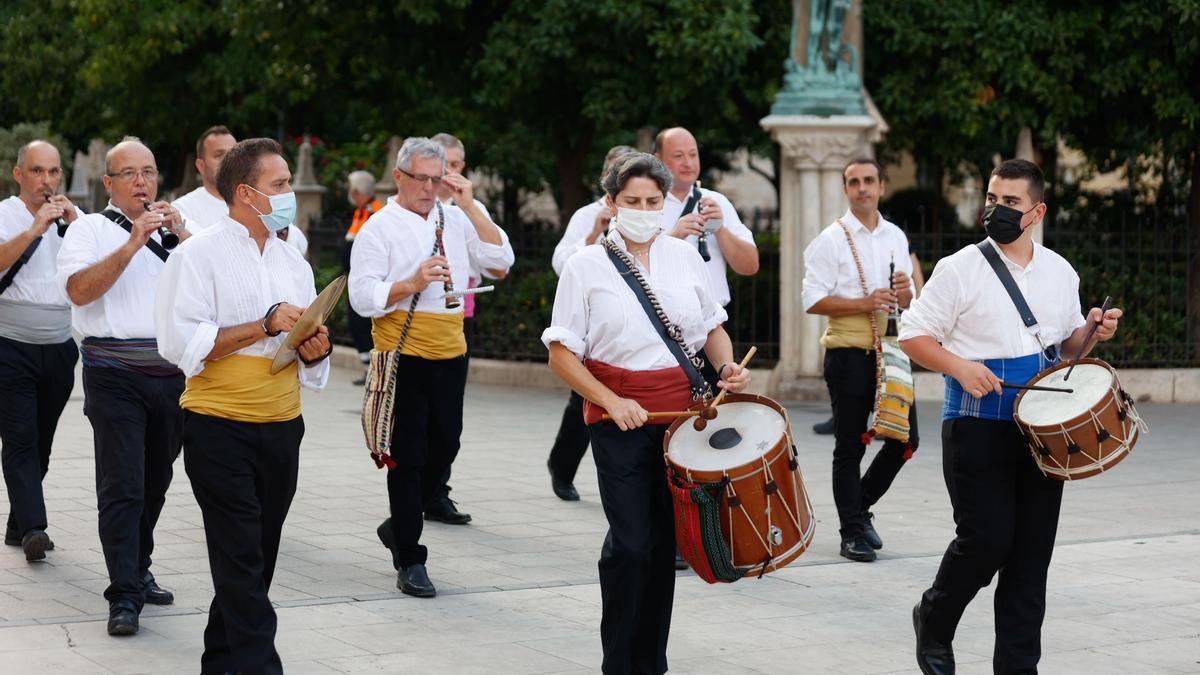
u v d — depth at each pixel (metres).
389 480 9.37
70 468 13.73
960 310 7.12
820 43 18.62
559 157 23.16
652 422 6.98
